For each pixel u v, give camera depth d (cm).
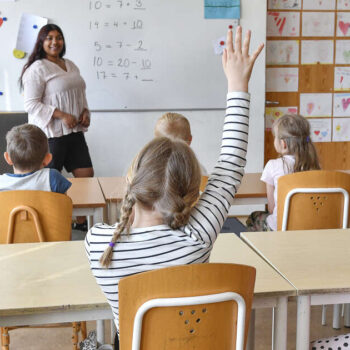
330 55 520
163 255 120
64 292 143
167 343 125
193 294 120
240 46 133
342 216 246
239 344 127
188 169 118
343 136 538
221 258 168
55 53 396
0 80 443
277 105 517
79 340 256
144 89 467
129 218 122
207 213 122
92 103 462
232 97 130
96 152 470
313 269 158
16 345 253
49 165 400
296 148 267
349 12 516
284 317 149
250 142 492
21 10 437
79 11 446
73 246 179
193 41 466
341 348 152
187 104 476
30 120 397
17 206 212
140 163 119
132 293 119
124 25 455
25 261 166
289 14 505
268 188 275
